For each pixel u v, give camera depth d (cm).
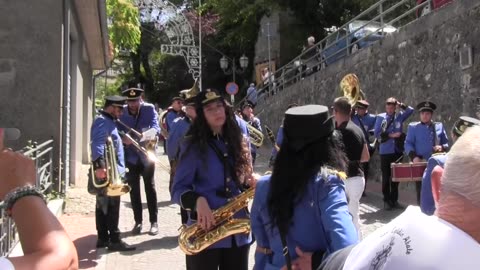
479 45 961
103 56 1881
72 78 1291
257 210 286
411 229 157
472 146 157
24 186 141
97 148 651
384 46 1345
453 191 157
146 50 4431
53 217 140
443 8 1080
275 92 2491
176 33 3406
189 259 385
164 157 1853
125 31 2248
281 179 264
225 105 381
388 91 1328
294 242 262
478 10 963
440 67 1094
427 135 910
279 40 3241
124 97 689
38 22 985
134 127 769
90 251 677
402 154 1016
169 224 838
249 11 3216
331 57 1862
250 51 3744
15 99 978
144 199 1060
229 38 3534
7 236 534
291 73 2431
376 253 161
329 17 3105
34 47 983
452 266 147
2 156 142
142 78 4606
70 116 1198
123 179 682
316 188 258
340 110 551
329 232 249
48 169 930
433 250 151
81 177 1345
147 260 645
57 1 991
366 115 1129
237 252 383
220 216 374
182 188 378
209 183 379
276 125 2372
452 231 153
